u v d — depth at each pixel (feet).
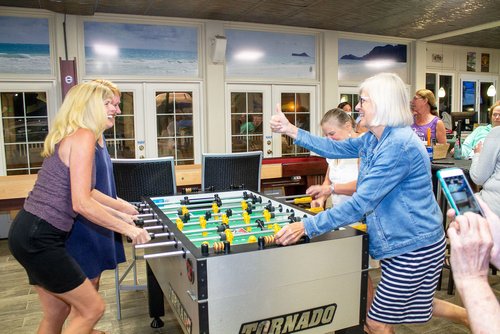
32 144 17.69
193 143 20.40
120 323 8.96
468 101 28.81
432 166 10.37
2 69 16.92
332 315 5.45
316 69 22.62
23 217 5.62
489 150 8.52
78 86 6.11
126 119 19.21
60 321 6.60
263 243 5.00
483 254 2.54
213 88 20.12
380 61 24.43
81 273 5.88
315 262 5.21
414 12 18.92
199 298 4.64
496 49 29.43
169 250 6.06
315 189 8.05
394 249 5.53
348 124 8.52
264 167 14.24
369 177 5.27
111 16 18.17
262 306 4.97
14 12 16.72
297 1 16.90
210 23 19.70
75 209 5.53
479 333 2.39
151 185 9.48
